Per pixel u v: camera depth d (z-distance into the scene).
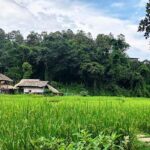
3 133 12.42
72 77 131.38
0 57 134.88
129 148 14.27
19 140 11.81
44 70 133.12
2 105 22.03
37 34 157.50
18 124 13.34
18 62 132.88
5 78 111.69
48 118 15.00
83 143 11.32
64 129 13.77
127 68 129.75
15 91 106.62
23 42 155.88
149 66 136.25
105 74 128.25
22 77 129.00
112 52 131.50
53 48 130.38
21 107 19.23
